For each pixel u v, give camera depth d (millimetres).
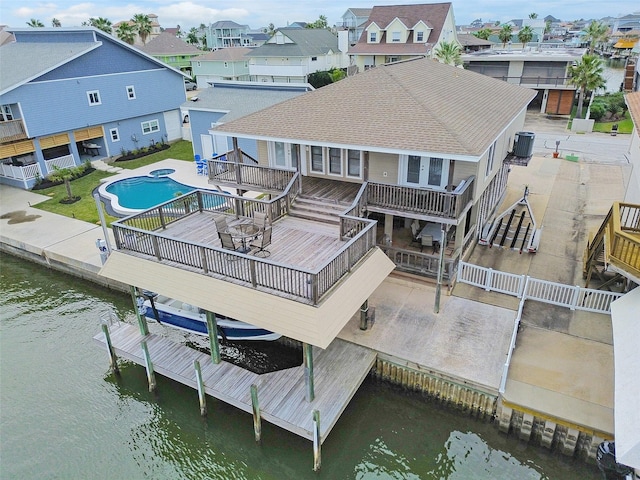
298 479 11766
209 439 12734
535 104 49594
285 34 59688
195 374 13406
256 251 13859
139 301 15086
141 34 83312
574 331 14047
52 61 29391
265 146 19359
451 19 55219
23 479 11508
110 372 15086
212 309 12148
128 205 25719
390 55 52812
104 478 11578
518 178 27547
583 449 11242
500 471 11406
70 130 30891
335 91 18578
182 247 13023
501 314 14977
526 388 11984
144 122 36156
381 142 14656
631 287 14703
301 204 16781
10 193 28531
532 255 18469
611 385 11984
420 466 11672
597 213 22188
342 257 12180
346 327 14688
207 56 66500
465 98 18391
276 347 15609
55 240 22062
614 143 34844
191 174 30297
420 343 13812
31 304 19078
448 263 15992
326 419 11586
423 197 15109
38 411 13578
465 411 12820
